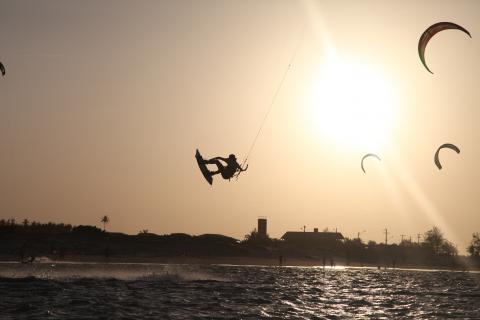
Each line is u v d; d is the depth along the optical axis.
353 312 79.88
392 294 111.88
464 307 90.44
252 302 85.50
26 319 64.94
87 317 66.94
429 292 119.75
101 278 117.38
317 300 93.81
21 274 126.38
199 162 57.56
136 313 70.31
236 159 57.84
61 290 90.50
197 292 95.69
